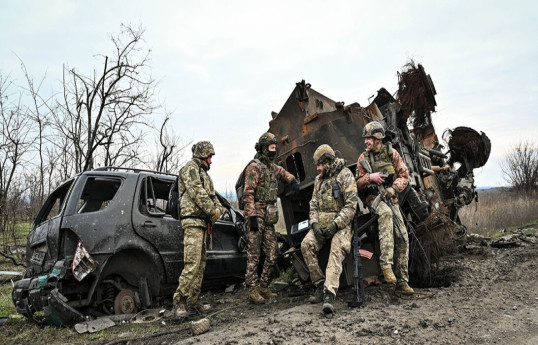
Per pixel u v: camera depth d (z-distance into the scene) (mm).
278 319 3623
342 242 4012
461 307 3828
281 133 5707
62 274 3828
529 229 10945
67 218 4090
